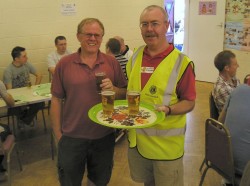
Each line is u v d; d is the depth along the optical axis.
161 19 1.71
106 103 1.72
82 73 1.97
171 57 1.78
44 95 3.55
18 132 4.31
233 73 2.98
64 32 5.42
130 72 1.93
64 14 5.35
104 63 2.01
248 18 5.88
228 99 2.34
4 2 4.81
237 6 6.01
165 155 1.85
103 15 5.75
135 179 2.06
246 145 2.10
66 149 2.06
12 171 3.25
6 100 3.15
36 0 5.06
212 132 2.27
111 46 3.86
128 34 6.12
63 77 2.01
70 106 2.02
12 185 2.99
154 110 1.75
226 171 2.19
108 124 1.62
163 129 1.82
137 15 6.13
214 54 6.57
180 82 1.77
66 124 2.07
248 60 6.04
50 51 5.34
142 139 1.87
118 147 3.75
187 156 3.51
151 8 1.72
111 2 5.79
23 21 5.01
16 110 4.08
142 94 1.83
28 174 3.21
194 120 4.63
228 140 2.07
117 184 2.98
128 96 1.71
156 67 1.80
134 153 2.00
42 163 3.44
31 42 5.14
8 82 4.38
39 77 4.76
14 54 4.39
